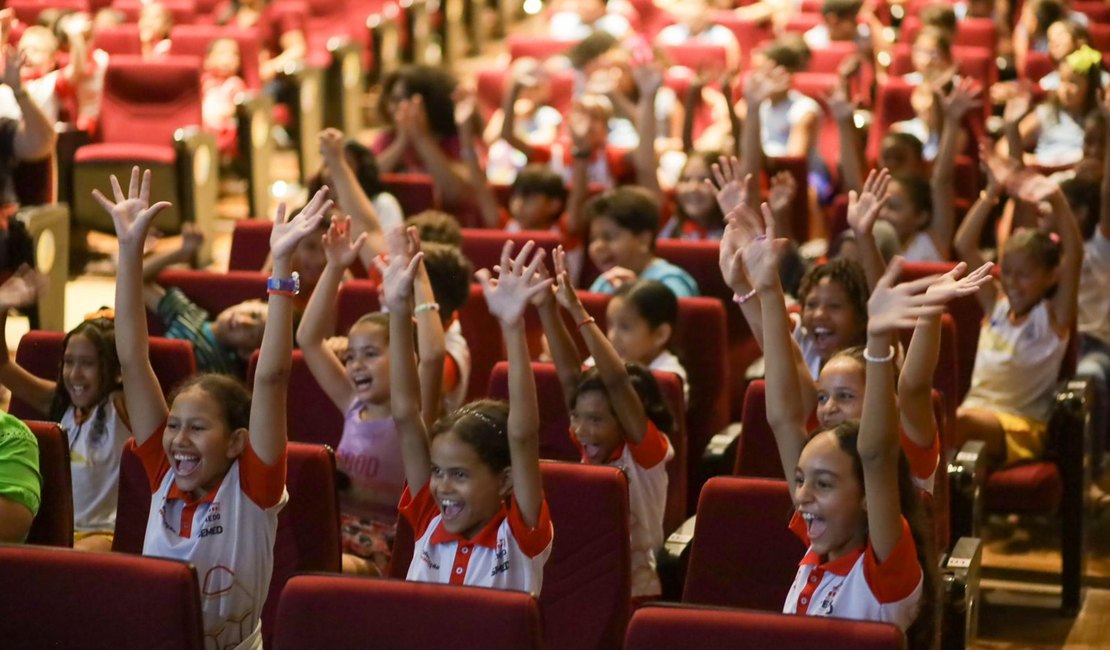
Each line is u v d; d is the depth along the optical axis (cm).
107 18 858
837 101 559
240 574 275
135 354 281
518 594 223
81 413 338
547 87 737
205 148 691
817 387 308
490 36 1151
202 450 272
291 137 832
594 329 315
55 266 550
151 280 416
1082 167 542
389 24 945
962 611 284
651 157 548
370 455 339
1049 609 396
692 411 392
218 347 404
